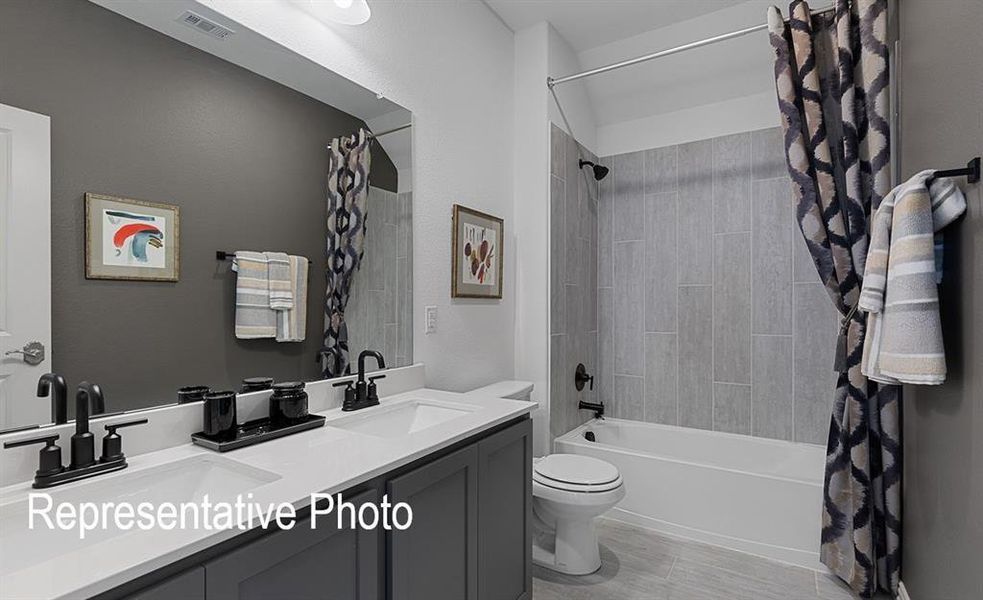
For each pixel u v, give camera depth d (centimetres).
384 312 192
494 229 259
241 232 141
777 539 221
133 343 117
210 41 134
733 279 291
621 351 327
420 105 210
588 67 311
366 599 106
